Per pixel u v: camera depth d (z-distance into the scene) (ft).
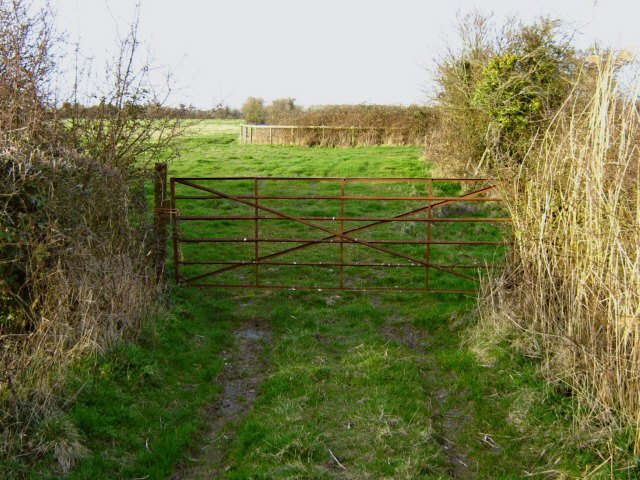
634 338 13.06
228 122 143.33
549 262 17.53
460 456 12.96
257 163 62.18
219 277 25.68
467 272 26.35
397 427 13.71
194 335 19.04
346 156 67.97
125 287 16.81
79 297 14.57
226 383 16.39
